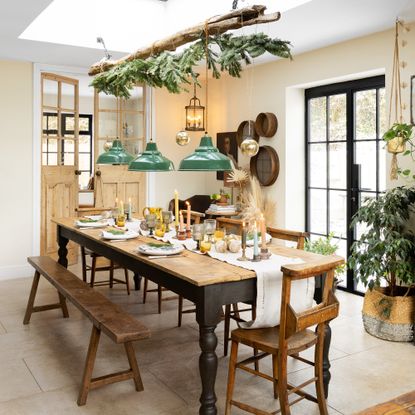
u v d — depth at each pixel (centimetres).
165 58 337
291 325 225
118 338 249
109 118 716
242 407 243
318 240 501
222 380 303
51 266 408
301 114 547
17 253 567
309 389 292
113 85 405
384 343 366
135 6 517
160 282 286
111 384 297
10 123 555
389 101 422
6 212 558
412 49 398
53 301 471
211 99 669
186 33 325
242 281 256
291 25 407
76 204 630
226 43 306
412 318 366
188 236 374
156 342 367
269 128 545
